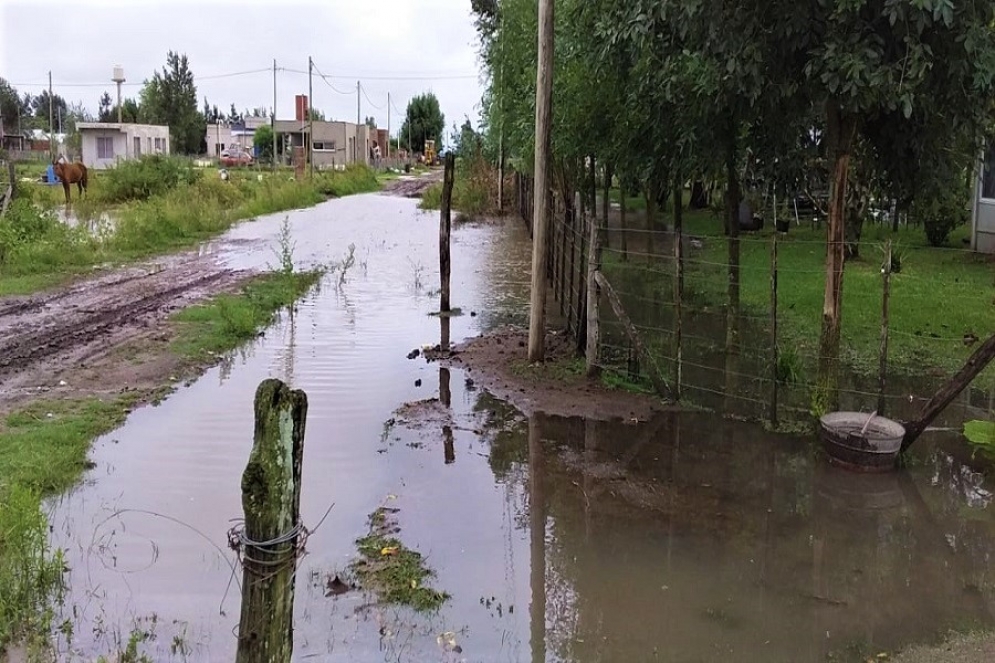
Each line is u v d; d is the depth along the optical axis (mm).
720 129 9680
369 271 16984
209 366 9555
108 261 17281
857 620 4750
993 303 11961
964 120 7375
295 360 9906
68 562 5148
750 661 4348
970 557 5488
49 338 10391
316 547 5387
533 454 7098
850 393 8398
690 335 10922
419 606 4758
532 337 9625
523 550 5477
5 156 31859
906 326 11117
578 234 10633
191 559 5223
